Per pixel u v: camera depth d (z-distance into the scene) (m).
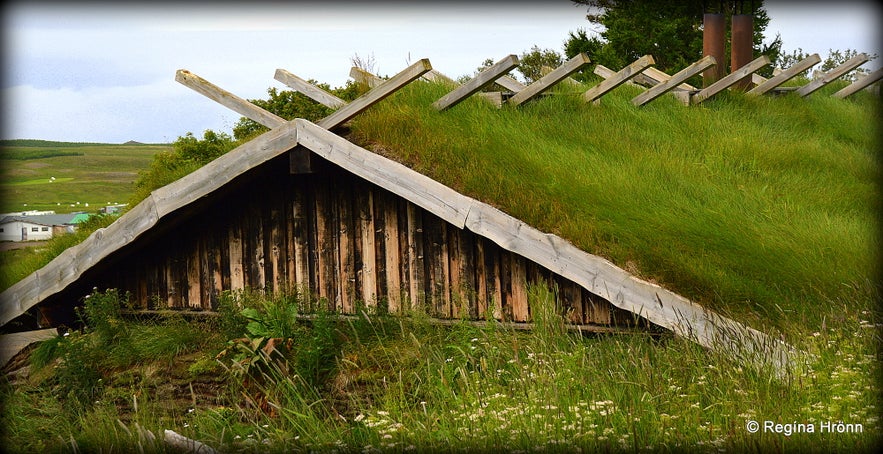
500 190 9.62
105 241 11.09
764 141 13.96
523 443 6.42
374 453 6.79
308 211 10.84
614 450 6.18
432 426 7.34
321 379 9.27
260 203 11.07
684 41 28.89
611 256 8.88
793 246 9.59
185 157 19.67
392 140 10.41
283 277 10.98
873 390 6.59
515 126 11.60
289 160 10.67
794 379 7.13
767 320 8.14
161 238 11.54
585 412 6.77
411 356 8.95
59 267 11.45
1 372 11.17
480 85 11.16
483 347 8.84
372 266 10.51
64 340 10.49
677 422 6.64
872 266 9.02
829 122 16.28
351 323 9.51
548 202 9.55
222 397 9.46
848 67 17.22
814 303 8.50
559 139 11.73
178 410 9.58
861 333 7.50
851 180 12.85
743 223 10.12
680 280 8.59
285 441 7.52
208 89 11.14
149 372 10.11
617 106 14.12
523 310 9.66
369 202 10.50
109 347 10.59
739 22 18.58
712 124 14.34
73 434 9.01
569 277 8.92
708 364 7.64
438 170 9.96
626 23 29.14
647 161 11.70
